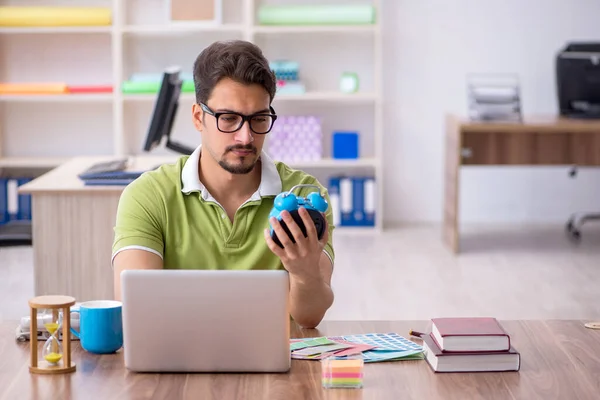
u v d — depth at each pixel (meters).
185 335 1.99
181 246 2.46
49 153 7.74
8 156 7.71
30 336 2.04
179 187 2.47
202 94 2.24
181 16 7.26
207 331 1.99
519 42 7.57
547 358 2.13
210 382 1.96
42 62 7.60
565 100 6.95
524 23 7.55
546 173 7.78
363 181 7.42
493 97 6.68
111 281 4.24
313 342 2.22
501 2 7.54
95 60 7.61
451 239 6.72
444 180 7.07
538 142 6.79
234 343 1.99
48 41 7.58
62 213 4.20
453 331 2.06
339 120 7.73
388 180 7.76
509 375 2.01
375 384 1.95
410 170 7.74
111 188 4.17
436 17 7.55
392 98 7.65
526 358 2.13
